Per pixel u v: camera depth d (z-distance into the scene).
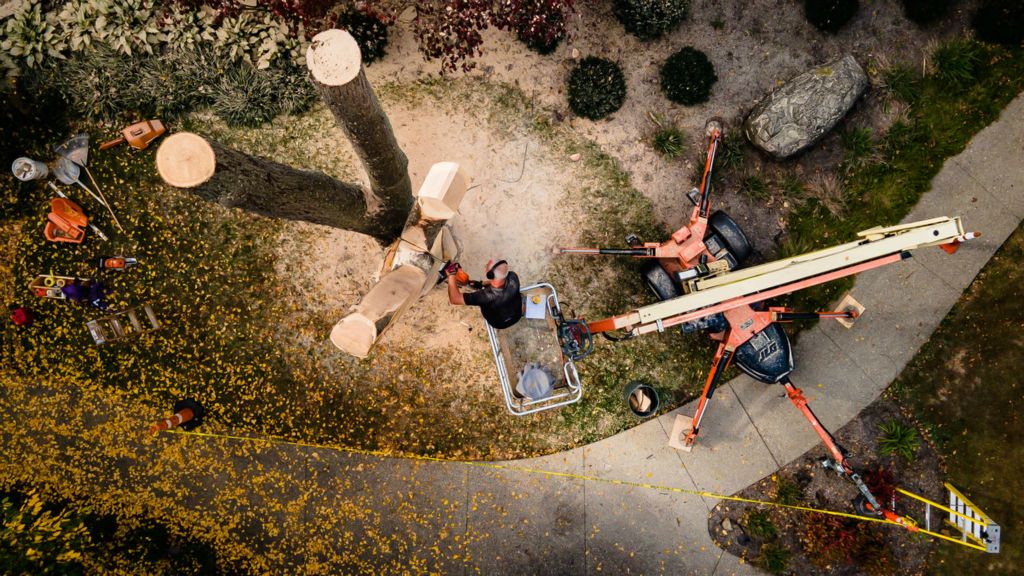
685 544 7.69
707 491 7.69
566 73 7.62
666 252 6.88
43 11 7.45
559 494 7.75
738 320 6.61
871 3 7.48
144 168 7.75
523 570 7.74
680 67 7.46
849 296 7.62
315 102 7.67
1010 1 7.20
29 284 7.76
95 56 7.41
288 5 6.29
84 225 7.64
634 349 7.74
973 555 7.43
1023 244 7.38
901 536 7.48
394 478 7.79
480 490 7.76
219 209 7.79
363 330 5.37
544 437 7.76
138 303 7.81
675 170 7.68
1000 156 7.39
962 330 7.50
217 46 7.38
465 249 7.66
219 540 7.82
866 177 7.55
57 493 7.86
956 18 7.43
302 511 7.82
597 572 7.71
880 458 7.59
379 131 4.74
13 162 7.47
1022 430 7.38
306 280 7.76
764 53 7.57
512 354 6.66
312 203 5.04
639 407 7.58
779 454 7.65
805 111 7.10
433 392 7.77
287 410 7.82
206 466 7.85
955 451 7.51
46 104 7.61
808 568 7.60
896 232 5.91
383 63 7.61
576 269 7.71
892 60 7.50
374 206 5.91
